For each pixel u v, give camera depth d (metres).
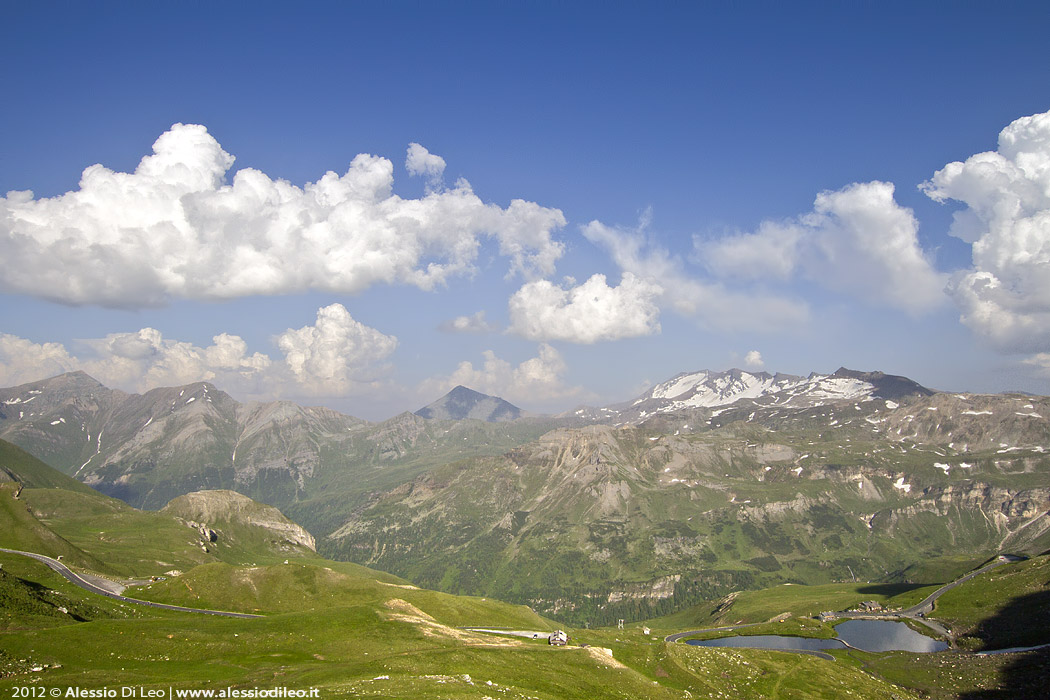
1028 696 186.38
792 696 182.62
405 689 116.06
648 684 168.88
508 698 119.94
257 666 139.12
